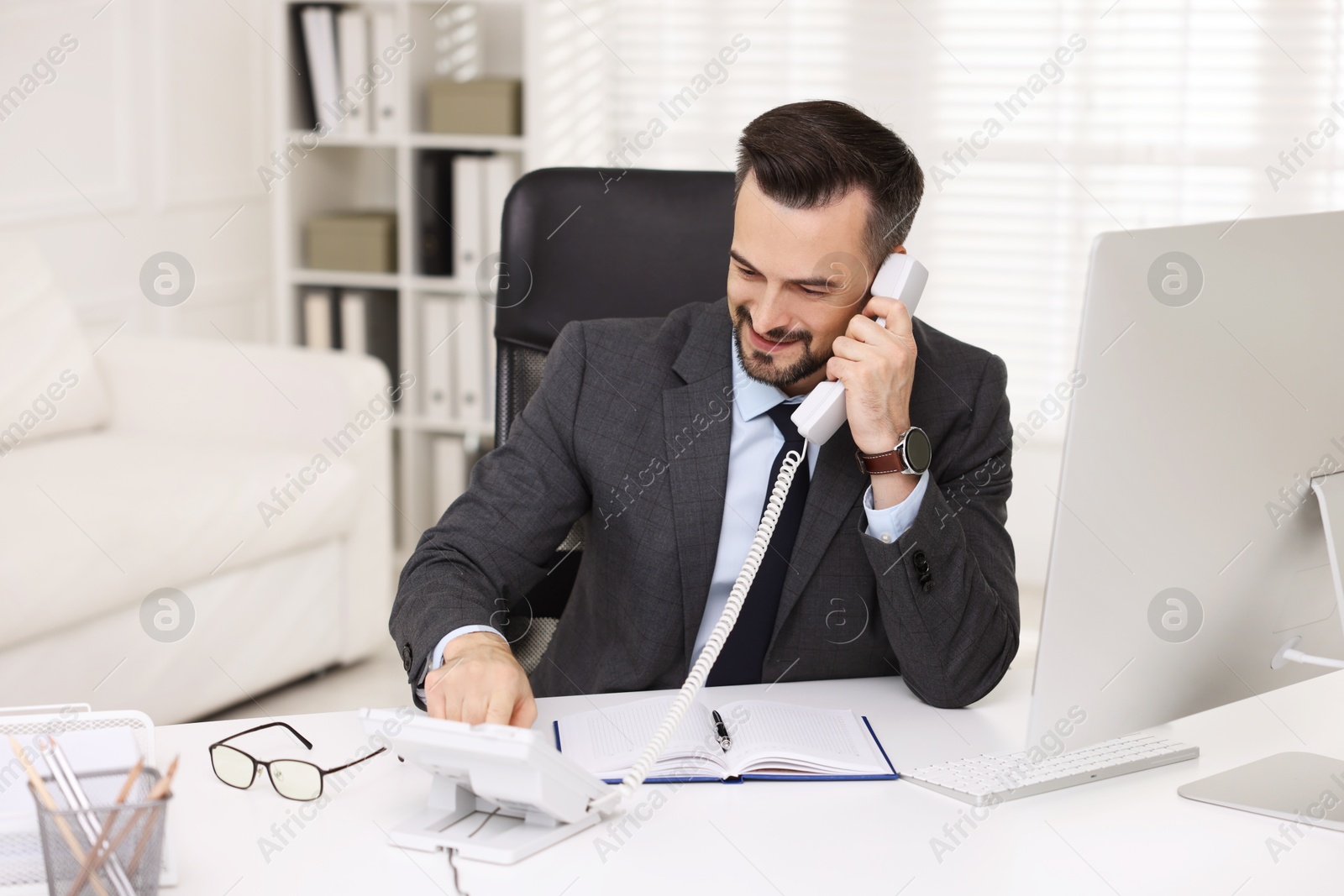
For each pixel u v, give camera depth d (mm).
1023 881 847
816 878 846
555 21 3363
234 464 2582
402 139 3447
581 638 1389
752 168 1160
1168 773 1036
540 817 906
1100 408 875
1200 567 943
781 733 1044
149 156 3602
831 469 1275
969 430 1321
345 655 2805
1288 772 1032
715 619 1315
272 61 4039
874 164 1157
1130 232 864
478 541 1270
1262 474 952
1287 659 1024
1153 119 3234
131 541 2232
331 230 3582
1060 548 888
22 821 768
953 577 1151
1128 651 931
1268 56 3143
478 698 1011
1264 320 926
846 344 1162
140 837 733
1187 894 832
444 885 829
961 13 3307
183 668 2395
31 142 3217
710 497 1287
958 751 1071
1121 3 3207
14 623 2029
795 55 3430
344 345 3652
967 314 3424
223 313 3939
